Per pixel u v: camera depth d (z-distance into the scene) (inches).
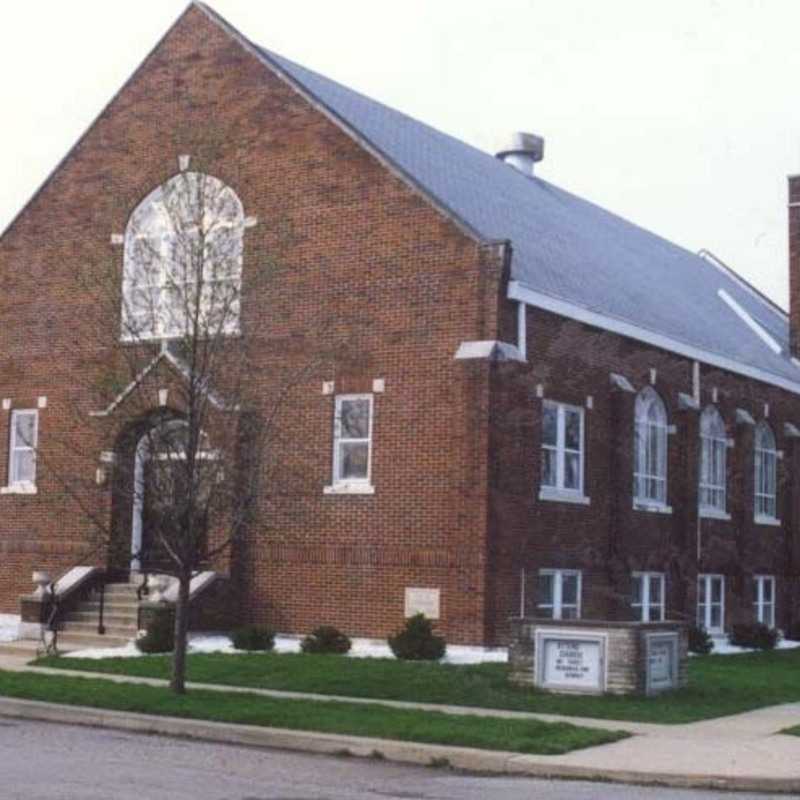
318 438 1029.2
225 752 593.3
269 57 1101.1
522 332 1004.6
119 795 466.0
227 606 1035.9
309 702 704.4
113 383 789.2
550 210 1391.5
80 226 1161.4
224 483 744.3
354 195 1039.6
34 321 1174.3
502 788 517.3
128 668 848.3
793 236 1649.9
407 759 582.2
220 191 924.0
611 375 1131.3
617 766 555.8
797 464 1498.5
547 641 773.9
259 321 872.9
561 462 1063.6
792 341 1628.9
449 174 1190.3
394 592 986.1
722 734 653.3
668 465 1230.3
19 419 1179.3
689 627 1161.4
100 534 1037.8
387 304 1015.0
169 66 1139.3
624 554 1121.4
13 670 832.3
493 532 961.5
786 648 1312.7
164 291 952.3
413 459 990.4
